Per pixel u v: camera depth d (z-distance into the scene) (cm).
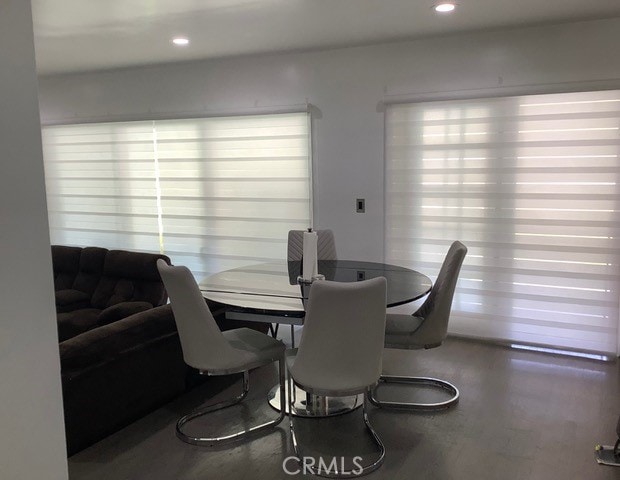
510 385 332
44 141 598
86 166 580
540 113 379
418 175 426
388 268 360
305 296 289
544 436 270
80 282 453
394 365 368
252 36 386
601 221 372
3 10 115
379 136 434
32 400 128
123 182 563
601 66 357
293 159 474
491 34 384
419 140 421
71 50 427
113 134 557
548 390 324
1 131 116
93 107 559
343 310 226
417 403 307
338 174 455
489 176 402
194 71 499
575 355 383
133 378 285
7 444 123
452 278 283
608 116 361
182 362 317
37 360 128
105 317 379
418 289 294
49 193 609
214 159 511
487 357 381
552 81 372
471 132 403
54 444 135
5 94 116
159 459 254
